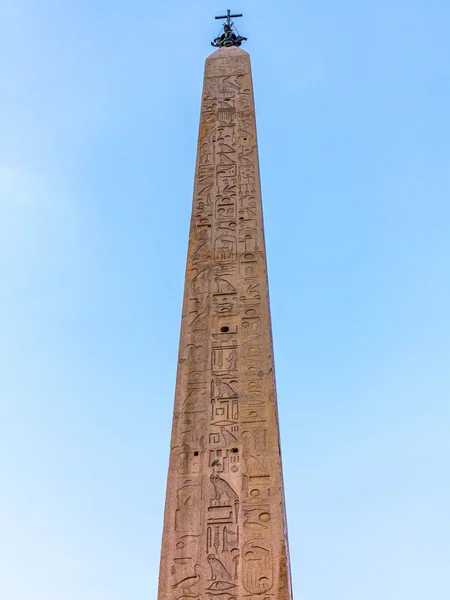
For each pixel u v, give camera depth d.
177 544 12.99
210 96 20.59
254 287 16.30
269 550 12.75
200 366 15.15
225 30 23.19
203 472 13.75
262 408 14.46
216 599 12.37
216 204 17.92
